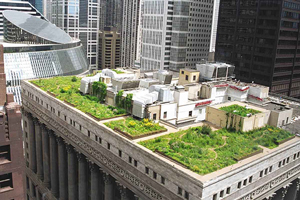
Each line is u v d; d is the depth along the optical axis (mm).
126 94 79125
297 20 152125
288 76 157375
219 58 173375
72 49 184875
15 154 44000
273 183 62250
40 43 175750
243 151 57031
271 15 145500
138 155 57875
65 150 87562
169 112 75750
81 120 73938
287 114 76562
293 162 66938
